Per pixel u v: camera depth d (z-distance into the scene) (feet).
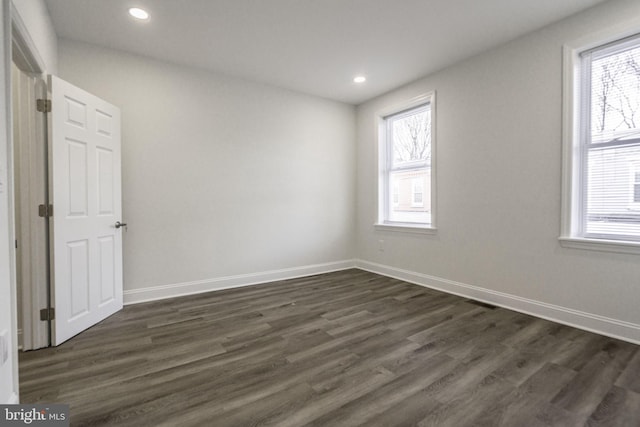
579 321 8.66
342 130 15.88
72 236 8.14
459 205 11.62
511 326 8.79
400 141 14.57
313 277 14.49
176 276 11.63
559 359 6.96
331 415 5.18
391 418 5.10
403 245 13.99
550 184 9.18
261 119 13.39
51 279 7.66
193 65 11.69
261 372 6.49
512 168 10.05
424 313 9.85
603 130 8.39
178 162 11.57
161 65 11.21
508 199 10.18
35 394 5.72
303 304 10.75
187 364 6.81
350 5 8.30
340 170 15.89
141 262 10.98
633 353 7.18
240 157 12.92
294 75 12.64
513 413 5.22
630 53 7.97
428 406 5.40
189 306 10.53
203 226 12.14
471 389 5.88
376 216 15.28
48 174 7.63
